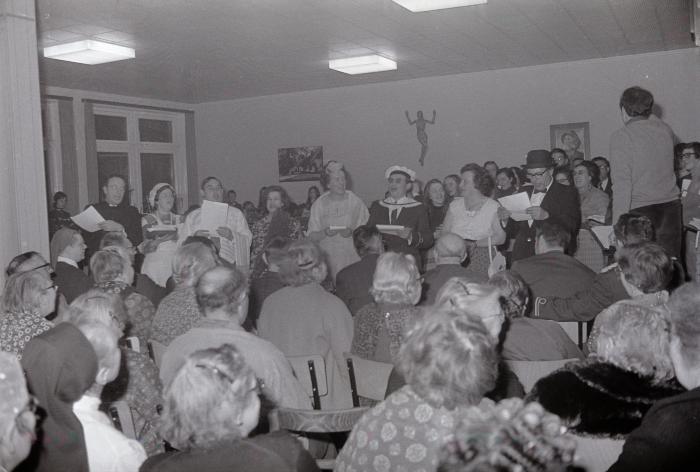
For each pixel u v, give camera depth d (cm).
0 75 446
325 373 312
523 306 286
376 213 641
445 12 737
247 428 163
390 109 1234
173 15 709
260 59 966
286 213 706
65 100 1138
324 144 1296
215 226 632
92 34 782
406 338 171
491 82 1148
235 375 159
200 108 1409
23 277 312
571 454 96
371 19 758
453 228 590
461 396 157
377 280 288
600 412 181
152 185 1349
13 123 447
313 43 872
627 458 158
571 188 588
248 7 688
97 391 199
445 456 100
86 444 187
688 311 163
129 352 263
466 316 165
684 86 1014
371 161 1259
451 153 1191
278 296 333
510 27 823
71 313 250
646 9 755
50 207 1080
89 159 1177
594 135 1082
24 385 155
